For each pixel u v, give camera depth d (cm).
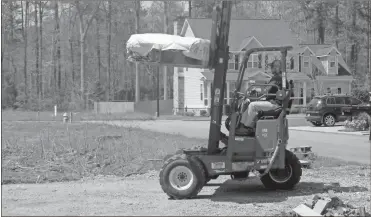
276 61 1137
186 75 5716
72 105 6206
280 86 1125
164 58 1070
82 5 6431
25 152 1600
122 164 1497
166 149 1767
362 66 7256
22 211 924
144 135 2259
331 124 3412
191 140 2106
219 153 1127
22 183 1273
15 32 6862
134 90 8069
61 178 1327
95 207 963
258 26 5759
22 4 6781
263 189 1189
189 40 1073
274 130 1105
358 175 1404
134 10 7000
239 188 1204
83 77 6519
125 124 3162
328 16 6944
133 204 998
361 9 6681
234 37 5566
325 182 1288
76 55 7512
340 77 5819
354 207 941
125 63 8031
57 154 1592
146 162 1530
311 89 5828
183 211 929
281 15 7281
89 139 1920
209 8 6844
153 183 1273
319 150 1994
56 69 7400
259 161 1099
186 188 1055
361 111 3441
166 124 3722
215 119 1116
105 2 6825
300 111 5428
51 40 7225
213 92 1113
